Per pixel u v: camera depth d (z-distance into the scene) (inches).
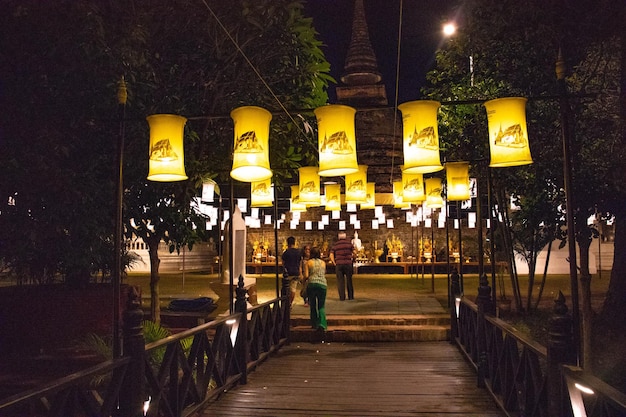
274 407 230.4
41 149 224.4
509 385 204.7
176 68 325.4
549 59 301.3
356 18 1077.8
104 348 279.0
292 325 434.3
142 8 293.4
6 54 220.2
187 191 353.4
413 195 425.7
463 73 418.6
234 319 269.6
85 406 135.9
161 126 211.8
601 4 261.9
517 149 201.2
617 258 327.6
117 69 243.3
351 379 281.1
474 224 724.0
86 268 305.0
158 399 175.6
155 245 380.2
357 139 998.4
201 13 317.4
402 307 480.1
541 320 410.3
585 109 306.8
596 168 297.7
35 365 267.7
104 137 260.4
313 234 971.9
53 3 215.0
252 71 350.3
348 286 535.2
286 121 385.1
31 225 243.0
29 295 317.1
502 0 285.9
